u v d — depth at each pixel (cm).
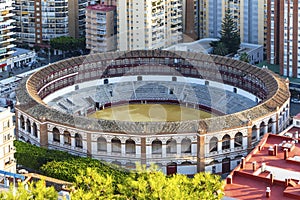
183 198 17425
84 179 18775
